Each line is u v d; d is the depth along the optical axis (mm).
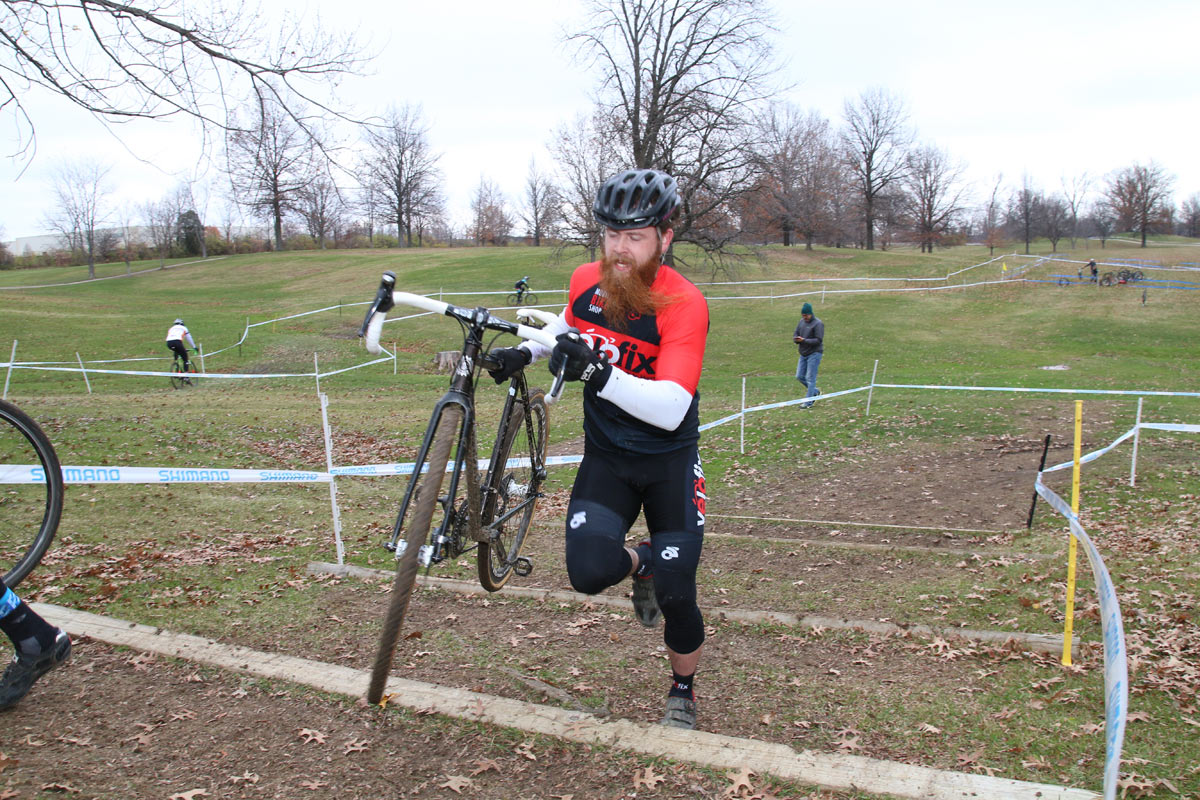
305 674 3375
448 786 2660
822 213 64938
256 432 11656
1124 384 16891
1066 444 10281
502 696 3510
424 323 32344
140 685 3262
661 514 3021
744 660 4039
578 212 32469
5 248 76125
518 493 3590
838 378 18984
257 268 59125
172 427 11414
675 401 2783
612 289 2928
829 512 7934
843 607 4848
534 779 2721
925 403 13469
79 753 2746
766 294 40531
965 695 3578
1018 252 73250
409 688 3291
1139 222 73562
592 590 2898
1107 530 6531
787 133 67375
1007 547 6238
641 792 2635
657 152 29562
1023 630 4391
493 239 90375
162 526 6176
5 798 2449
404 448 11242
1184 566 5203
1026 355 24828
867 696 3592
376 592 4809
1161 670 3738
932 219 72562
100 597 4379
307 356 25047
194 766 2727
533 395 3717
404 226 71562
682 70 29078
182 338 19922
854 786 2627
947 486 8703
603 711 3354
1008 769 2918
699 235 30797
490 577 3414
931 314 34094
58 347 26562
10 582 3105
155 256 75250
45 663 3031
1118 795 2713
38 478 4438
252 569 5133
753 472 9758
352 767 2764
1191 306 33906
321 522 6730
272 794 2596
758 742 2891
